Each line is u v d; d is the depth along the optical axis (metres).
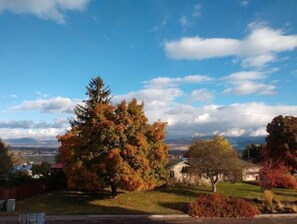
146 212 32.25
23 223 19.50
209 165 43.28
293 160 53.81
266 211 34.88
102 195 40.47
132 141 37.31
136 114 38.78
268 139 56.81
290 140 54.19
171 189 44.72
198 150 44.81
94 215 29.48
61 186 47.41
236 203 32.88
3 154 42.47
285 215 33.28
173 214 32.09
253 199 39.03
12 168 45.56
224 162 43.22
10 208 30.47
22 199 38.31
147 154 39.06
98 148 36.78
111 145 37.16
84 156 36.62
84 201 36.88
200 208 32.00
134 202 36.75
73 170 36.19
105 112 38.75
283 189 51.72
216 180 44.22
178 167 51.38
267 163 47.34
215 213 31.98
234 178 44.19
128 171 35.41
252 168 59.94
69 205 34.56
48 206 33.84
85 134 37.44
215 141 48.06
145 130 39.50
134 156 36.53
